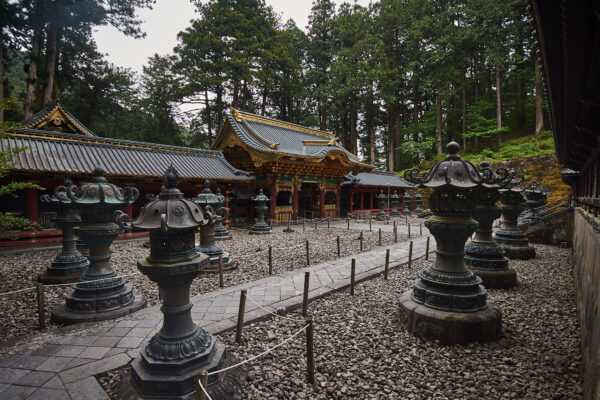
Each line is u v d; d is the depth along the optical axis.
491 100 44.38
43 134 15.66
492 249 9.35
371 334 6.08
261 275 10.16
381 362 5.13
